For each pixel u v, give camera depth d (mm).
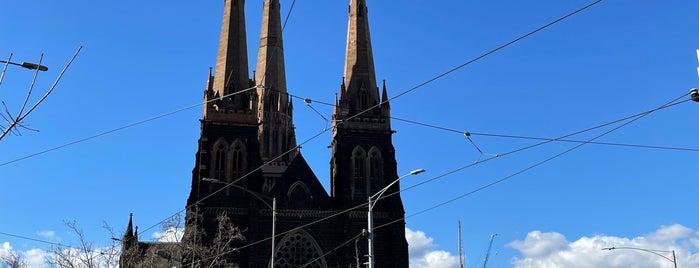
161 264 70500
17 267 57812
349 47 95250
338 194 86562
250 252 81188
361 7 97750
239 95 89562
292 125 124812
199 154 85125
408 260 83562
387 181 87438
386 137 89688
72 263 60656
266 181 114062
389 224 83938
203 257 71438
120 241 65562
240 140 87000
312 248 83688
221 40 93562
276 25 130375
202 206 81938
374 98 91875
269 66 126188
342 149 88000
